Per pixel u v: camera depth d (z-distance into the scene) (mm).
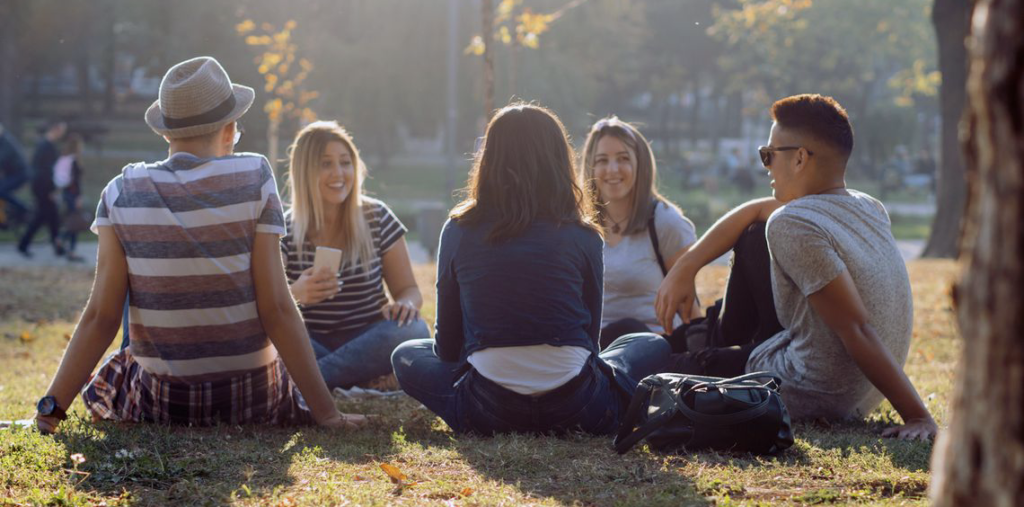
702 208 27438
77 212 16531
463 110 30797
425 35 28641
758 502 2994
